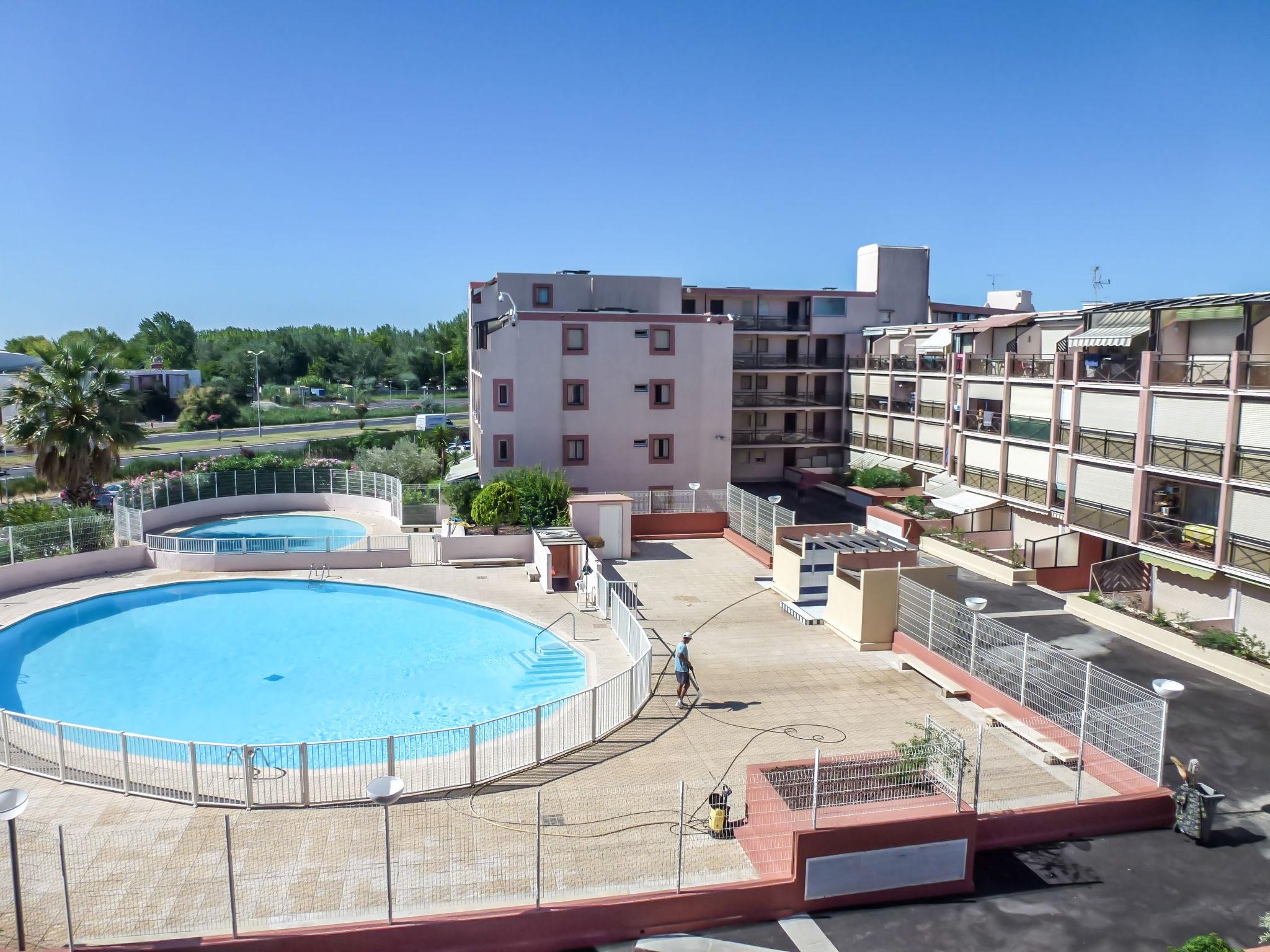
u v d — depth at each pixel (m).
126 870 13.21
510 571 34.31
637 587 31.92
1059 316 36.47
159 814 15.07
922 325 51.78
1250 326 25.81
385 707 22.48
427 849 13.93
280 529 41.47
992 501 36.66
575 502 36.28
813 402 57.22
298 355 141.38
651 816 15.16
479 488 40.16
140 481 43.62
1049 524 34.72
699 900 12.88
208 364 125.25
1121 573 29.81
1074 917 13.24
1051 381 33.28
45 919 11.95
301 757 15.20
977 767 14.13
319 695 23.25
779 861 13.63
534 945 12.34
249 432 87.88
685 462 45.44
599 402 44.22
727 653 24.55
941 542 36.78
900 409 51.81
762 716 19.92
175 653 26.52
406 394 135.75
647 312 49.22
